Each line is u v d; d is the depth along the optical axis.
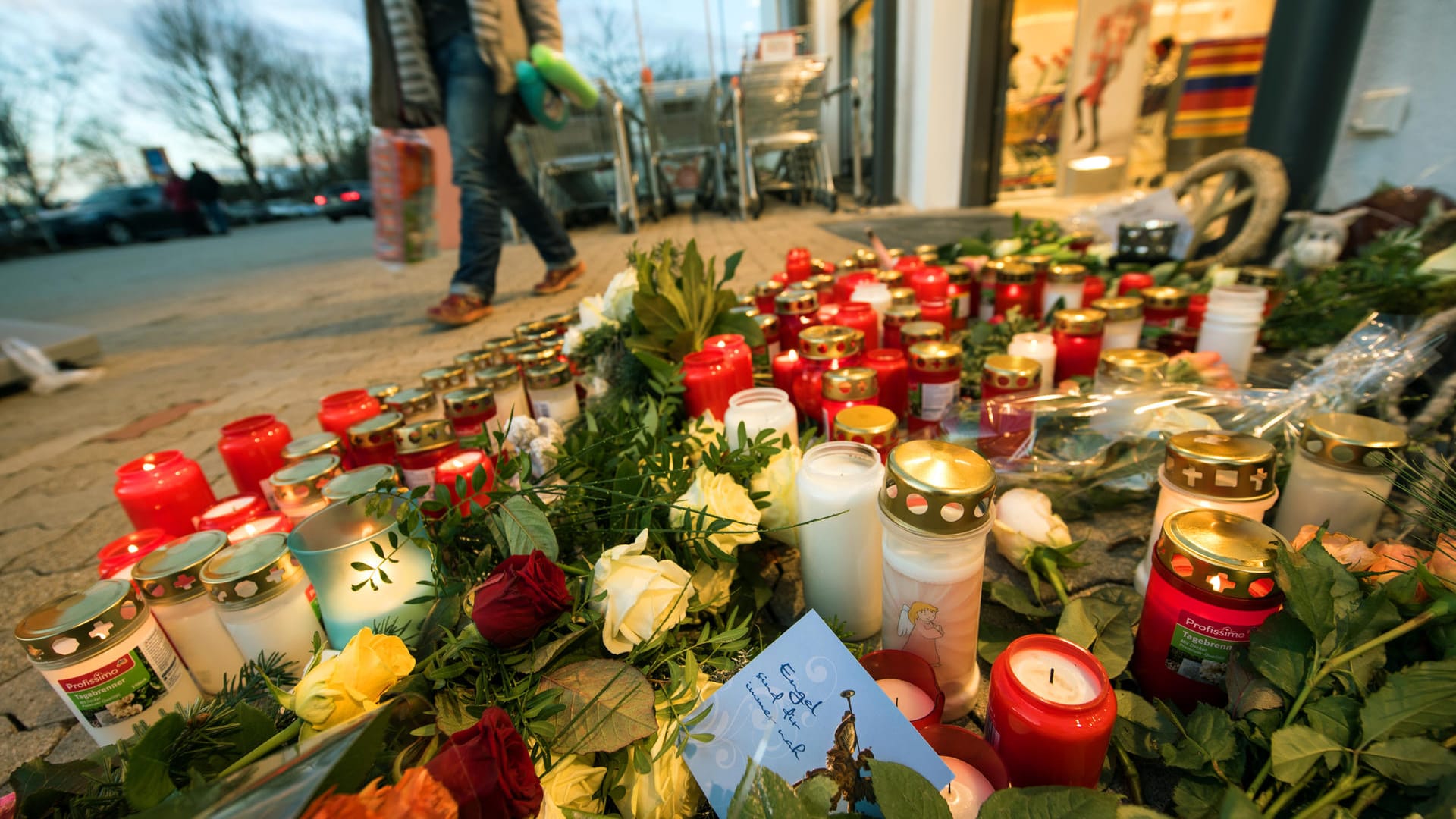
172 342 5.06
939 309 2.02
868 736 0.78
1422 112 2.60
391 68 3.61
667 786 0.76
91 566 1.88
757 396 1.37
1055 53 6.72
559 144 7.97
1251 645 0.77
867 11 8.59
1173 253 2.90
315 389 3.31
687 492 1.07
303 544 0.90
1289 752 0.67
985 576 1.33
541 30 3.82
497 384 1.77
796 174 8.61
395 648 0.72
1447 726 0.63
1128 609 1.10
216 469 2.44
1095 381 1.65
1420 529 1.07
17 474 2.66
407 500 0.94
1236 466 0.94
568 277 4.90
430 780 0.54
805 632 0.84
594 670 0.79
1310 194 2.99
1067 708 0.70
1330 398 1.44
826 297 2.42
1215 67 6.48
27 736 1.22
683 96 8.05
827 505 1.03
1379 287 1.98
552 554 0.89
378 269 7.96
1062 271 2.25
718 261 5.02
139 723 0.85
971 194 6.65
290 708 0.71
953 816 0.71
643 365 1.63
